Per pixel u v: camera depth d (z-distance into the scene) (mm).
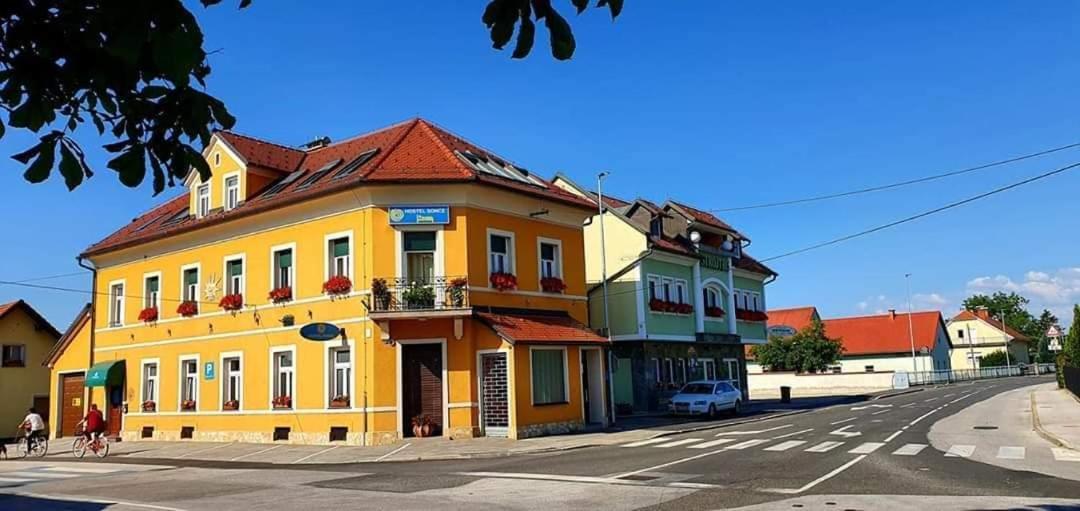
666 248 35406
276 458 21188
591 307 34969
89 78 3012
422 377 23891
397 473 16281
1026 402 34000
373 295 23391
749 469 14805
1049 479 12789
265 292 26469
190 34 2564
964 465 14836
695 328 37781
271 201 25766
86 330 33594
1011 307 125750
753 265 45281
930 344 75938
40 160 3020
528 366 23906
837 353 60719
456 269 24000
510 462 17797
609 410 28500
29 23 2904
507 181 26094
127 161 3174
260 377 26234
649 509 10711
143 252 31297
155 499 13477
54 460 23906
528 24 3119
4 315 37469
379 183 23656
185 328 29047
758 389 60500
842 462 15570
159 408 29625
